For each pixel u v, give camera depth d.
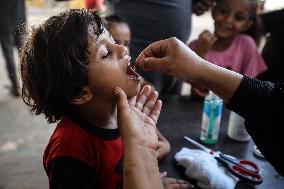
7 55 2.77
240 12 1.44
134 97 0.73
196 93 1.31
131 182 0.54
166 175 0.81
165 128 1.05
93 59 0.66
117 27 1.21
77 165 0.66
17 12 2.63
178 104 1.26
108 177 0.74
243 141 0.99
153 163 0.57
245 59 1.52
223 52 1.52
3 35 2.67
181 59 0.69
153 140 0.60
